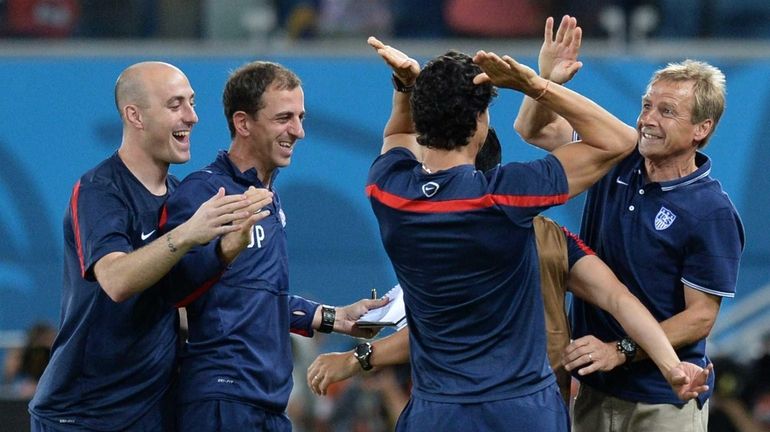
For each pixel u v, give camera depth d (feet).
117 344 50.21
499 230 44.88
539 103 46.88
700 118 50.21
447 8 133.28
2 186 117.39
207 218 45.39
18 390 95.30
